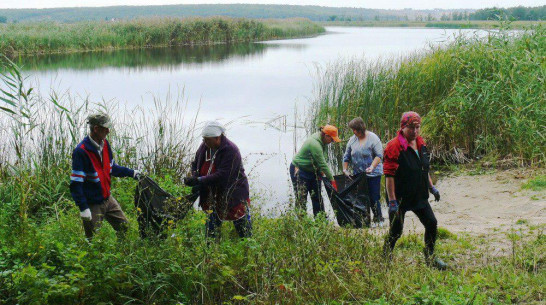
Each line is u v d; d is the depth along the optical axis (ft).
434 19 540.52
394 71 44.11
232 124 48.65
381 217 26.99
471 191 30.37
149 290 16.02
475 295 15.14
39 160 28.91
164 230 18.33
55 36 120.26
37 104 39.52
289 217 19.03
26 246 17.22
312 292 16.07
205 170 19.47
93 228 18.45
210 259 17.12
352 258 18.13
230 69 91.97
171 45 149.79
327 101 45.93
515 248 19.22
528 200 26.94
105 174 18.71
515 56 37.40
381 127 41.06
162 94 64.69
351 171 36.99
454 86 37.37
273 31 196.44
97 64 97.76
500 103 35.73
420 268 17.81
